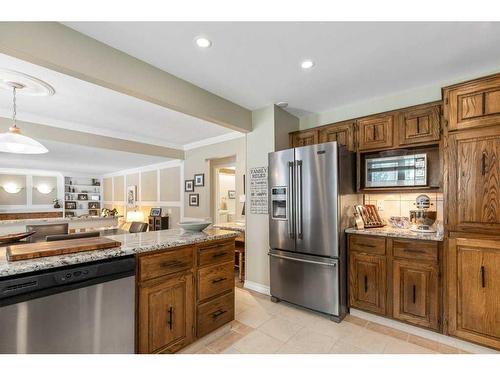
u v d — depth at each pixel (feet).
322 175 8.48
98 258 4.89
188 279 6.52
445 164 6.88
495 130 6.20
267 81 8.43
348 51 6.69
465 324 6.52
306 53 6.78
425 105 8.00
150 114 11.44
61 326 4.47
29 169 28.99
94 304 4.86
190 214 18.40
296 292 9.07
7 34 4.81
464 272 6.56
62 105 10.22
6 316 3.96
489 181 6.25
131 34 5.91
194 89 8.63
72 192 32.50
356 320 8.35
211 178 17.53
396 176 8.64
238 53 6.75
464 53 6.78
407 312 7.50
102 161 22.27
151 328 5.71
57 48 5.43
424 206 8.47
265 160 10.67
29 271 4.14
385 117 8.80
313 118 11.69
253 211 11.13
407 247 7.52
